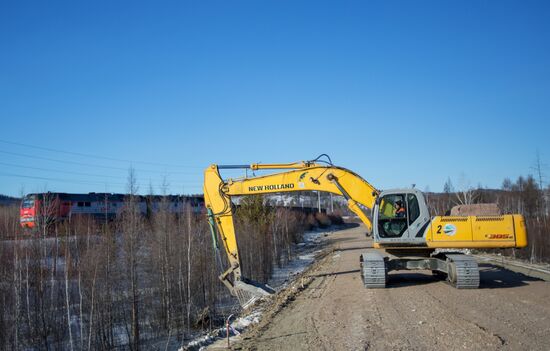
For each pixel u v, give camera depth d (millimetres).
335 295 15430
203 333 17219
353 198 16969
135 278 17484
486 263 24984
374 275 15555
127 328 16234
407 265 16359
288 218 48906
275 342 9852
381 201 16109
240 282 17266
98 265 16984
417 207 15805
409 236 15664
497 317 10438
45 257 18828
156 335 17438
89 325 15461
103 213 35531
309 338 9805
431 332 9375
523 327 9430
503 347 8039
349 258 32312
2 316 14508
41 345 14984
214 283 21875
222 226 17594
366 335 9477
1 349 14266
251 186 17672
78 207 34031
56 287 17891
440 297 13398
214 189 17750
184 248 21203
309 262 40219
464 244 15359
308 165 17531
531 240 27156
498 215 15508
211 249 22562
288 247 41656
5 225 20781
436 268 16266
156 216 24953
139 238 21500
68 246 19375
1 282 15641
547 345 8086
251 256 28188
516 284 15836
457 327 9633
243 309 17672
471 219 15461
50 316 15930
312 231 84000
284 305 14961
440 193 50812
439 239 15469
